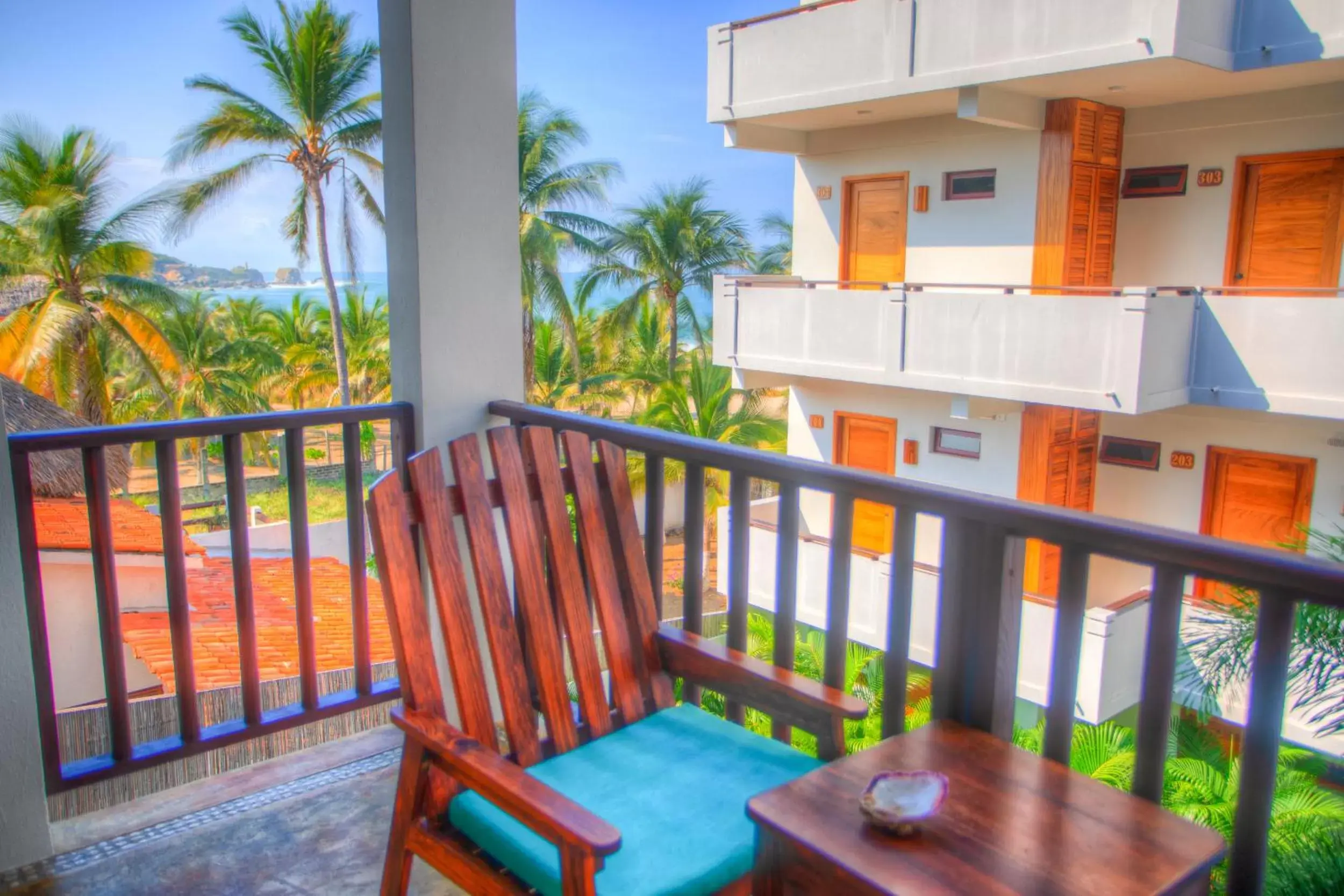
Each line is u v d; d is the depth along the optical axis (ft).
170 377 99.66
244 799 7.86
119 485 65.16
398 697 8.90
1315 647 12.42
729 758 6.22
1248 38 22.99
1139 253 28.27
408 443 8.51
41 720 7.02
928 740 5.27
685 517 7.44
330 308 102.42
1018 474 29.48
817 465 6.36
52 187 86.38
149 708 17.97
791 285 33.47
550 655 6.59
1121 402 23.77
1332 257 24.32
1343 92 23.57
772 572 32.58
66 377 82.58
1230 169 25.99
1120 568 30.66
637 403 96.32
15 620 6.68
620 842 4.32
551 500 6.87
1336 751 20.81
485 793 4.95
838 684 6.54
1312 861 9.86
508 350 8.93
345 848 7.25
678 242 105.50
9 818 6.84
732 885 5.14
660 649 7.06
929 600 27.17
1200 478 27.53
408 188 8.13
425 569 8.97
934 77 26.30
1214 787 17.25
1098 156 27.55
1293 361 22.86
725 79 31.91
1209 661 15.90
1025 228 28.32
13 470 6.61
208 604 33.91
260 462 124.67
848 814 4.48
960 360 27.22
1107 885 3.95
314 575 40.50
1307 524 25.27
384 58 8.14
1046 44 23.79
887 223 32.65
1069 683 5.34
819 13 28.91
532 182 101.04
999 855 4.15
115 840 7.29
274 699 19.76
